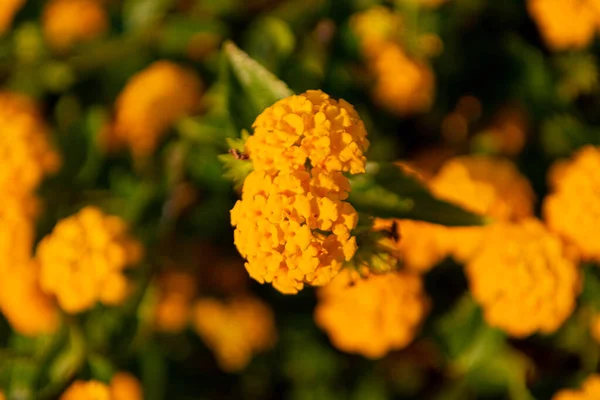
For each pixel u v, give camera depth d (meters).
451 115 0.50
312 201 0.38
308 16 0.49
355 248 0.39
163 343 0.50
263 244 0.39
